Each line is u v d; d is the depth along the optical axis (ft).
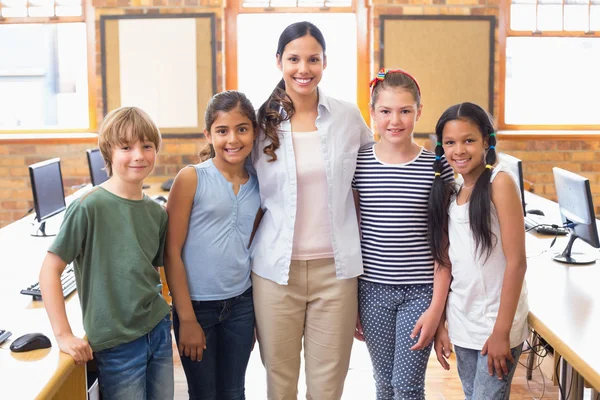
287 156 7.08
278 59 7.36
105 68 17.56
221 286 7.07
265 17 18.01
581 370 5.77
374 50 17.53
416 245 7.10
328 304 7.23
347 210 7.26
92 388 7.06
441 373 11.69
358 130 7.42
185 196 6.95
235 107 6.91
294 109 7.28
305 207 7.14
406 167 7.16
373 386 11.14
